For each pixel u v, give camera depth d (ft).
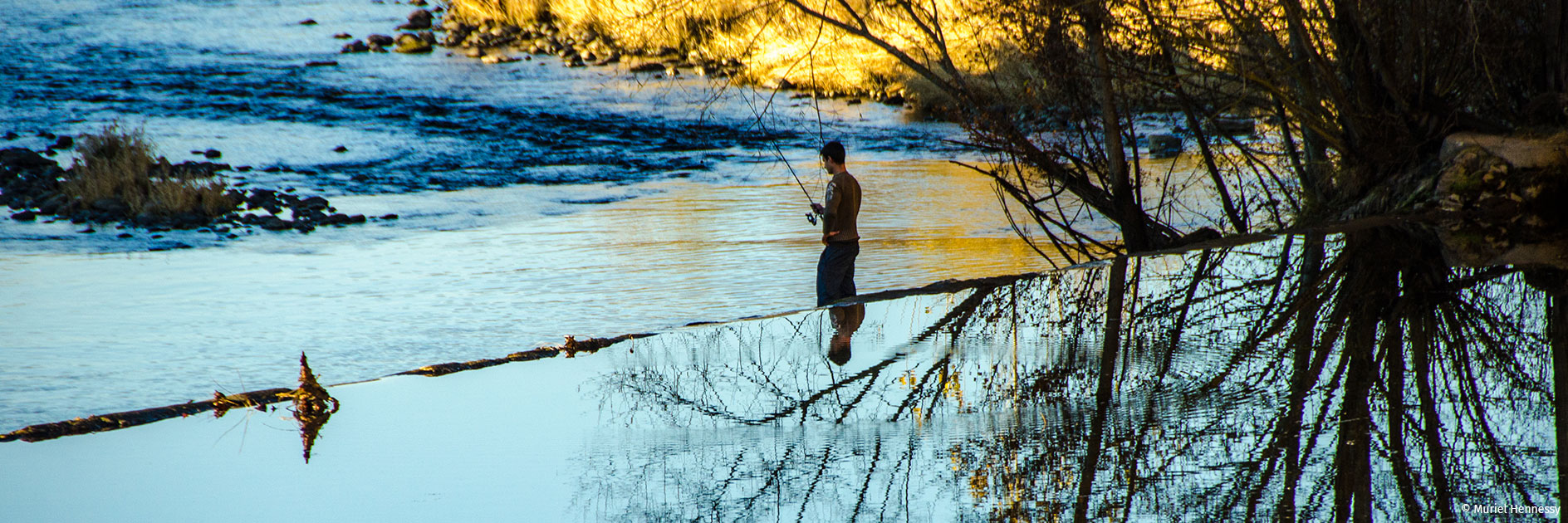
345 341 21.45
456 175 48.52
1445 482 11.37
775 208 39.81
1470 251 23.97
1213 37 26.84
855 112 65.72
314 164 50.60
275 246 33.60
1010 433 13.28
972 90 27.89
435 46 92.43
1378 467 11.93
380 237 35.12
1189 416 13.78
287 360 19.85
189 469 12.00
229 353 20.48
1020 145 27.09
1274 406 14.14
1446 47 27.40
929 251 30.40
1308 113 28.40
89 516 10.59
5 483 11.56
